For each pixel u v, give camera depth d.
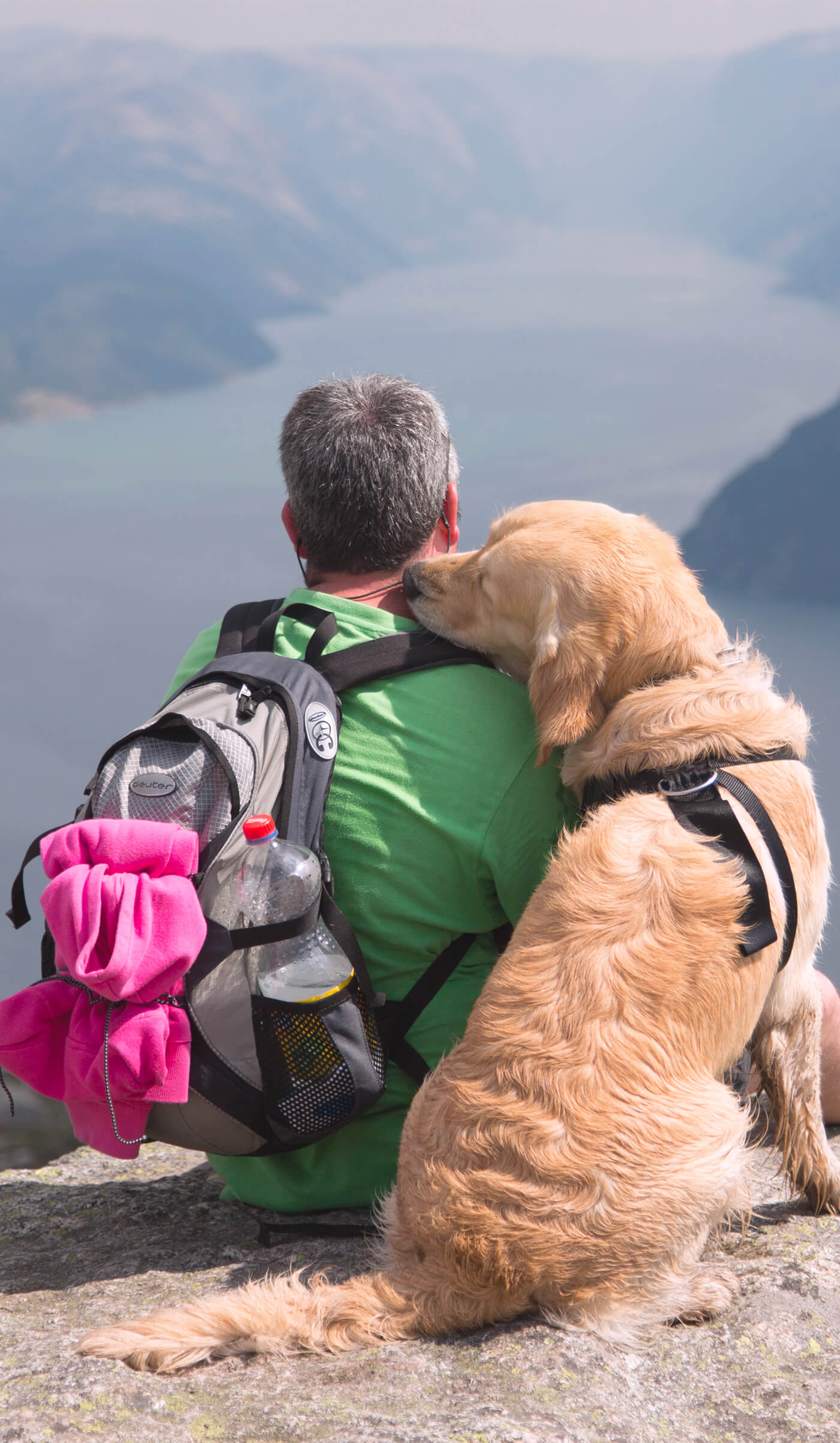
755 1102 2.73
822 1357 1.80
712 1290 1.94
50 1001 1.95
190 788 1.96
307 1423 1.51
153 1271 2.20
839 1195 2.37
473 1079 1.94
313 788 2.06
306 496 2.53
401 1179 2.02
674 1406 1.64
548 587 2.48
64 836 1.87
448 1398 1.61
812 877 2.29
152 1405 1.55
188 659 2.59
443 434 2.61
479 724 2.27
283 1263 2.17
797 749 2.37
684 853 2.09
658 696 2.40
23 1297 2.14
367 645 2.30
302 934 1.96
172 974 1.82
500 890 2.23
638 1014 1.93
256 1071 2.02
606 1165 1.83
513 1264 1.81
